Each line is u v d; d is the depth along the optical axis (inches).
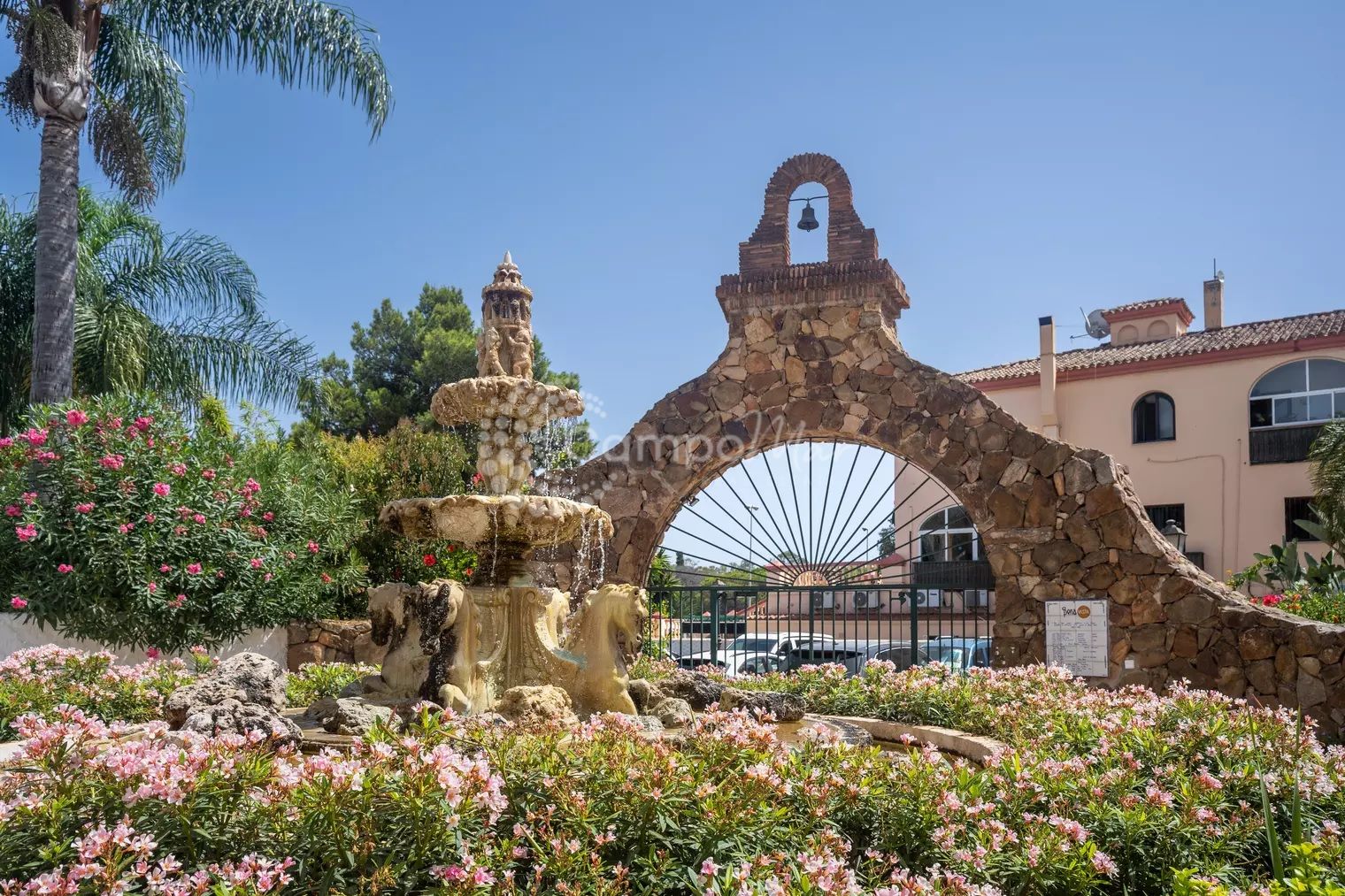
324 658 438.9
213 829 118.1
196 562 378.3
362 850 113.7
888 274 478.6
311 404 574.9
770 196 507.8
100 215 540.7
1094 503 430.9
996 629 437.1
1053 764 174.9
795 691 324.8
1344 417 724.7
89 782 120.6
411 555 507.8
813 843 135.0
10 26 443.2
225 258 551.2
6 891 104.3
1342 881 136.6
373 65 509.0
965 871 135.5
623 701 234.1
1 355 508.4
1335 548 661.9
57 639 354.0
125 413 394.0
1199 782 172.7
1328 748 239.3
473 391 246.7
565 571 489.7
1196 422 864.9
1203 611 403.9
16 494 357.1
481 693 228.2
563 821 129.2
